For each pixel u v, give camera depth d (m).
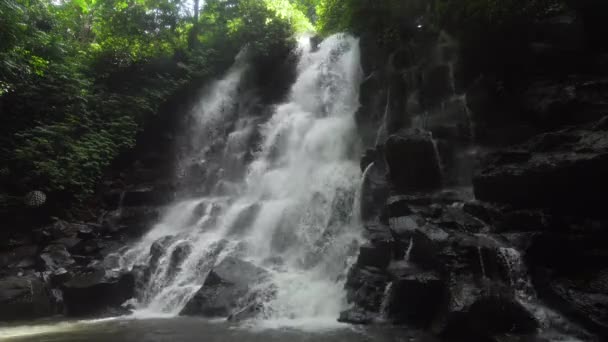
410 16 12.88
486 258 7.21
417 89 11.95
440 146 10.42
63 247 13.80
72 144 16.19
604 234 7.11
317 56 17.95
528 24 10.30
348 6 14.38
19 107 16.28
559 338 6.15
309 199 12.81
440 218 8.46
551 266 7.21
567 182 7.48
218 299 9.80
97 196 17.03
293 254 11.95
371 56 13.72
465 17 10.83
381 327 7.68
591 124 8.49
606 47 10.16
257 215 13.45
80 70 19.53
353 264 9.34
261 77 20.38
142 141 19.64
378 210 10.62
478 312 6.43
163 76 20.88
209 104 20.72
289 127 16.45
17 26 14.26
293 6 22.64
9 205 14.32
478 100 10.51
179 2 22.00
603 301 6.21
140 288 12.11
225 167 18.25
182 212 15.84
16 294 10.95
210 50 20.97
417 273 7.71
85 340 7.65
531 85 10.16
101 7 21.70
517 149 8.91
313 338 7.04
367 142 13.06
